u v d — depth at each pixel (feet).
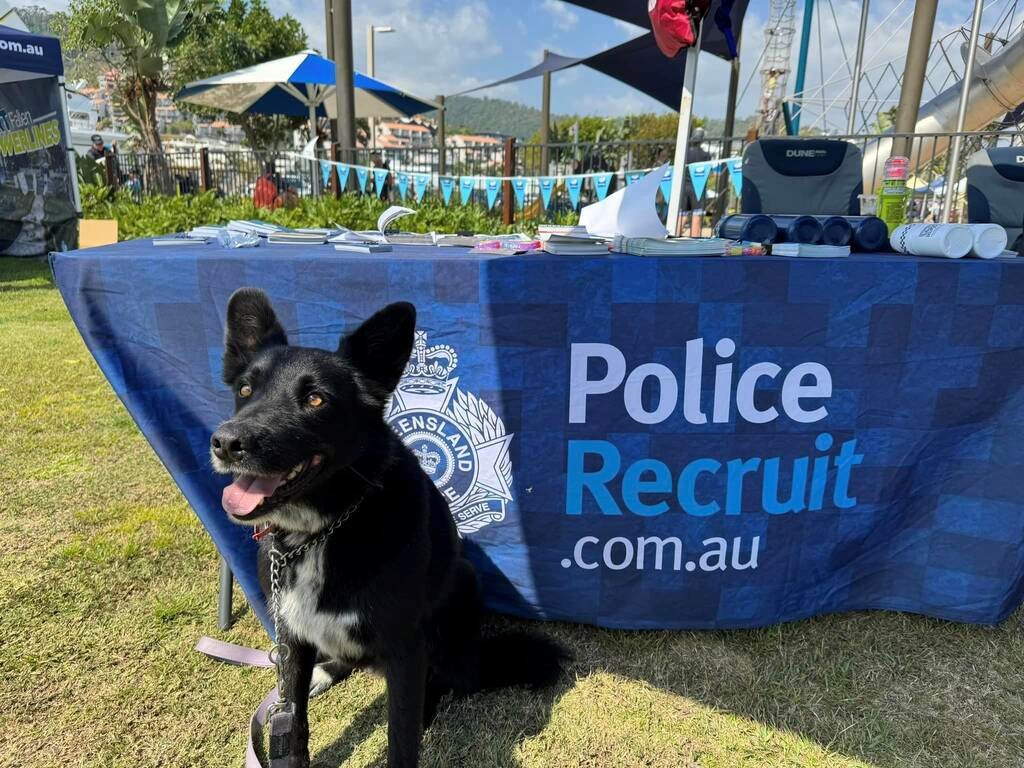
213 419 7.09
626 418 7.03
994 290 6.74
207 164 39.17
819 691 6.84
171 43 57.52
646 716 6.55
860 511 7.39
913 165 25.75
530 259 6.67
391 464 5.84
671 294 6.67
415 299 6.85
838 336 6.83
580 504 7.30
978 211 11.44
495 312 6.81
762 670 7.14
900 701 6.71
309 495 5.48
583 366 6.89
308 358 5.65
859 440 7.16
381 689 6.91
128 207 34.32
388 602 5.56
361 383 5.78
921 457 7.25
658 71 40.68
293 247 8.08
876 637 7.61
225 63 73.31
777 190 12.85
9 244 35.37
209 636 7.50
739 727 6.42
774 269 6.62
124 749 6.02
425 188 26.89
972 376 6.97
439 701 6.73
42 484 10.94
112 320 6.79
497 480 7.30
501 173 28.43
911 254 7.52
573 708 6.66
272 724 5.21
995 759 6.04
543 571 7.55
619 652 7.45
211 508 7.14
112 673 6.88
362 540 5.53
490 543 7.54
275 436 5.06
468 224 25.68
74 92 55.77
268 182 34.22
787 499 7.27
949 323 6.82
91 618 7.70
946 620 7.83
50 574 8.45
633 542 7.38
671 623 7.64
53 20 67.31
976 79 35.40
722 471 7.16
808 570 7.55
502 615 8.09
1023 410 7.04
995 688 6.88
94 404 14.67
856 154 12.73
